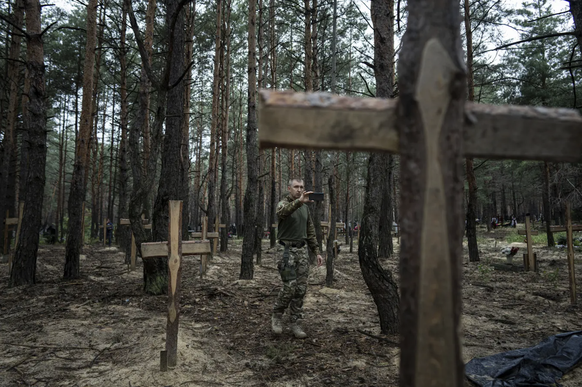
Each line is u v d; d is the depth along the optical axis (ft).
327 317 14.93
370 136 3.12
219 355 10.85
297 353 10.94
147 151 44.29
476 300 18.45
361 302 17.67
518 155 3.27
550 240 48.14
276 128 3.12
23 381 9.05
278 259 12.68
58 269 28.96
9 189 48.26
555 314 15.49
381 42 13.25
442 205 2.89
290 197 12.89
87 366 9.86
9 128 41.91
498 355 10.03
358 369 9.66
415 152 2.94
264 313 15.52
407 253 2.94
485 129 3.19
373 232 12.55
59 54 57.93
